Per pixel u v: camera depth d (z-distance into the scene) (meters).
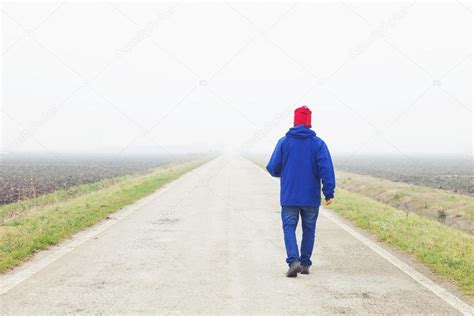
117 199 16.58
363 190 25.98
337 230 11.09
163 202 16.75
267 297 5.84
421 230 10.62
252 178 30.69
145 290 6.09
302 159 6.98
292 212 7.07
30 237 9.19
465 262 7.46
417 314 5.24
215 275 6.88
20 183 30.72
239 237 9.99
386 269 7.31
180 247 8.89
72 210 13.42
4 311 5.24
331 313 5.26
